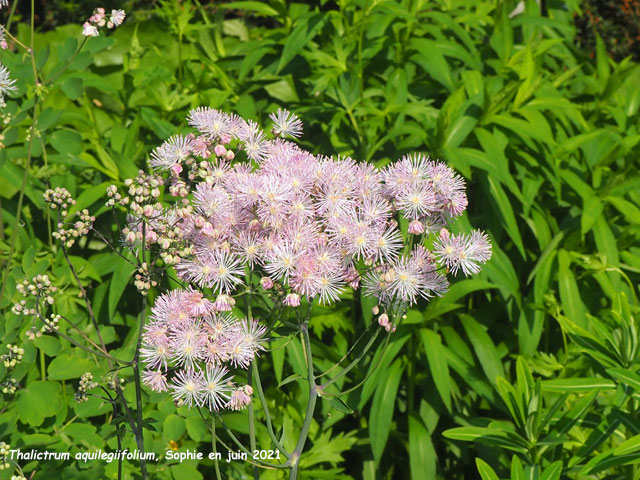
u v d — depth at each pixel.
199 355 1.52
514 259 2.93
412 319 2.49
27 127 2.81
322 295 1.54
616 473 2.43
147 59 3.23
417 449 2.55
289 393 2.68
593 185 2.96
